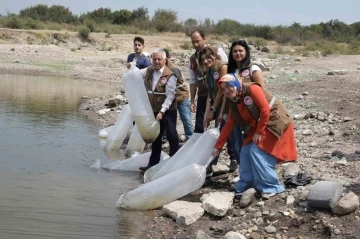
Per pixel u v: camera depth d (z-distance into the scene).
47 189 7.29
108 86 20.77
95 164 8.58
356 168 7.02
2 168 8.22
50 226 6.02
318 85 15.06
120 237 5.77
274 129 6.16
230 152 7.57
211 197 6.29
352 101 12.10
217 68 7.15
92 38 39.12
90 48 37.53
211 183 7.24
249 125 6.29
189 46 41.62
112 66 27.59
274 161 6.30
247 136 6.41
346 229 5.30
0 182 7.50
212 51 7.19
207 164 6.74
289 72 20.34
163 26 56.22
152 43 41.34
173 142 8.09
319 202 5.63
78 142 10.30
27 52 30.08
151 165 8.16
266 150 6.21
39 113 13.36
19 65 25.50
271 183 6.31
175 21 58.59
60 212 6.45
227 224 5.88
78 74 24.02
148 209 6.57
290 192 6.30
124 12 58.25
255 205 6.16
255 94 5.97
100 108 14.37
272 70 21.22
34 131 11.11
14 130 11.09
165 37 47.78
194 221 6.02
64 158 9.02
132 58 9.72
